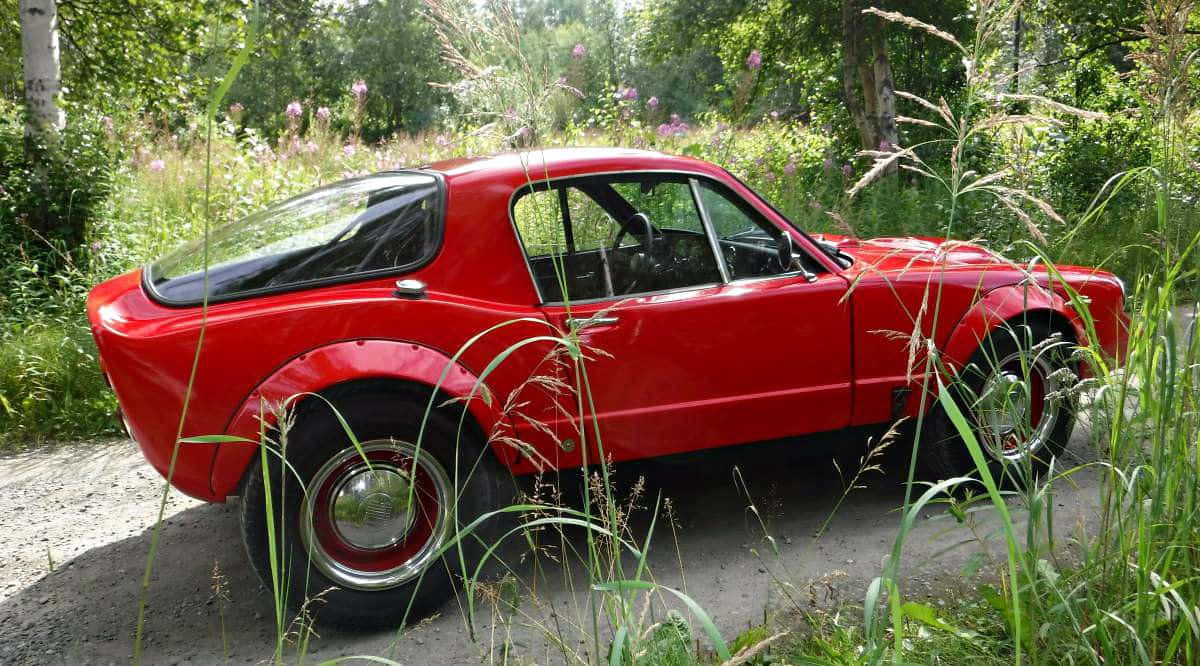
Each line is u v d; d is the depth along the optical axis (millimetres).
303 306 2684
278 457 2602
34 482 4355
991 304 3473
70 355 5402
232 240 3020
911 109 12086
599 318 2164
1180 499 2098
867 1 11289
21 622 2992
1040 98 1944
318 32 11961
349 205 3072
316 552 2689
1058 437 3588
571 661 2371
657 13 13422
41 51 7797
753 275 3373
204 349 2568
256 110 36094
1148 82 2229
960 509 2297
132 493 4191
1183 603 1843
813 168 12109
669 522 3553
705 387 3166
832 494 3779
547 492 3080
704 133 10961
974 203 8617
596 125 10148
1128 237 7887
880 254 3834
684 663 2219
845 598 2848
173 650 2779
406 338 2746
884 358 3432
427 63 38281
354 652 2707
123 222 7730
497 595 2541
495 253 2953
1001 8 1958
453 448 2807
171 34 10984
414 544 2828
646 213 3213
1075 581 2242
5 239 6824
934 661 2299
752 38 13391
